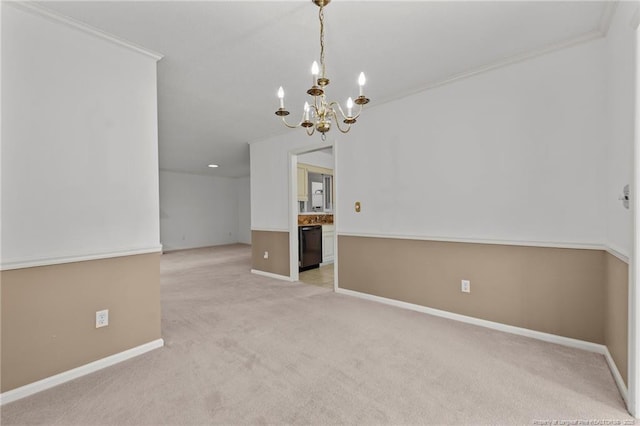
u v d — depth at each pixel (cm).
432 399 162
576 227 220
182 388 174
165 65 242
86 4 168
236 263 611
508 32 202
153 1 166
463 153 272
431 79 276
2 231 163
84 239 192
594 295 214
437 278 293
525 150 240
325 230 594
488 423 144
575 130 219
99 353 197
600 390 169
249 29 195
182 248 845
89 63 194
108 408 157
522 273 244
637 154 148
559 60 223
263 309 316
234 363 203
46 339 177
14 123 167
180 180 847
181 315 299
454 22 190
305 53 226
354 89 296
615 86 185
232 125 407
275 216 472
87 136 193
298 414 151
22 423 147
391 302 330
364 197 351
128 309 212
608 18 187
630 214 153
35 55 173
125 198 211
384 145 331
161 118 375
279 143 459
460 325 267
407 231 314
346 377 184
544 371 189
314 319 285
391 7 173
